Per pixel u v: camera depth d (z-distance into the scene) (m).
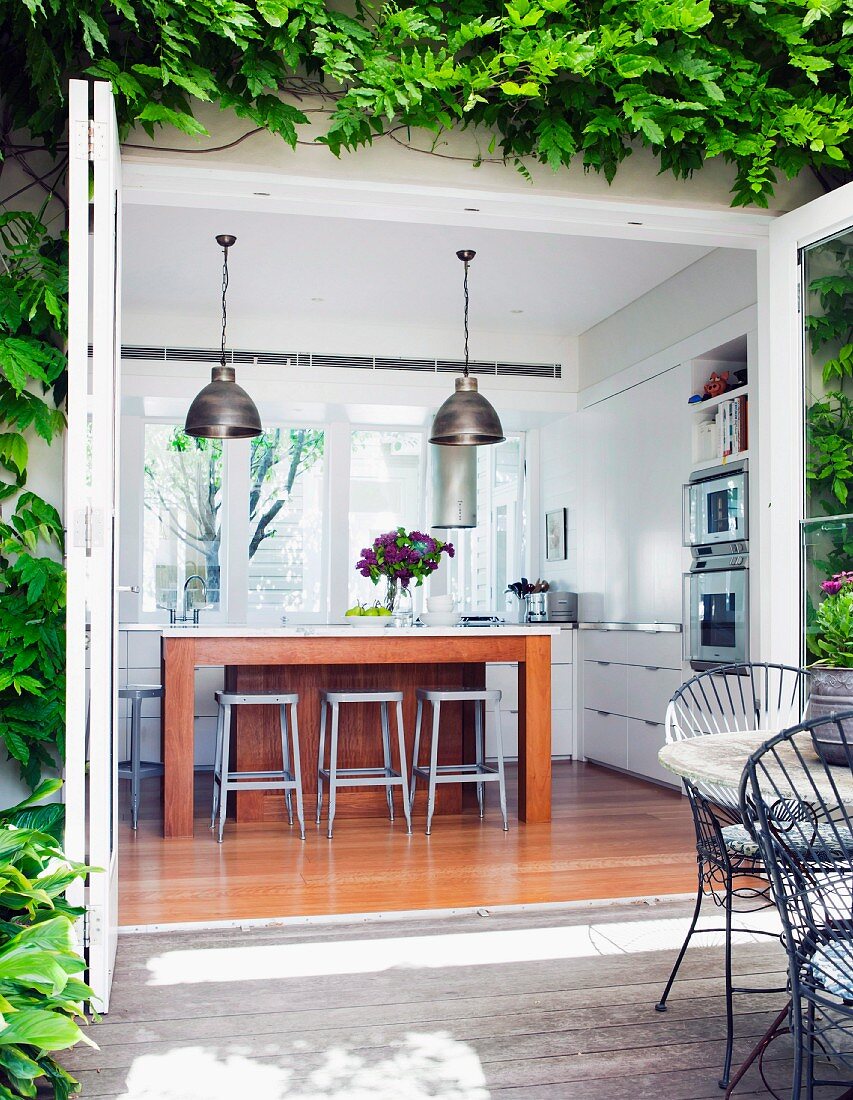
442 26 3.12
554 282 5.82
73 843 2.43
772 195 3.55
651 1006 2.60
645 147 3.47
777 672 3.48
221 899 3.52
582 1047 2.36
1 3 2.64
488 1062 2.27
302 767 5.04
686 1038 2.41
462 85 3.06
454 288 5.95
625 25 3.01
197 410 5.04
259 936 3.16
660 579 5.80
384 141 3.23
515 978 2.80
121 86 2.72
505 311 6.43
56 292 2.77
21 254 2.80
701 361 5.46
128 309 6.43
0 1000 1.61
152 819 4.96
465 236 5.08
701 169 3.50
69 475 2.43
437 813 5.14
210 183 3.18
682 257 5.37
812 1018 1.86
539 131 3.15
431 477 7.63
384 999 2.65
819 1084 1.83
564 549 7.25
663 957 2.98
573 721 6.97
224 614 7.23
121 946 3.06
